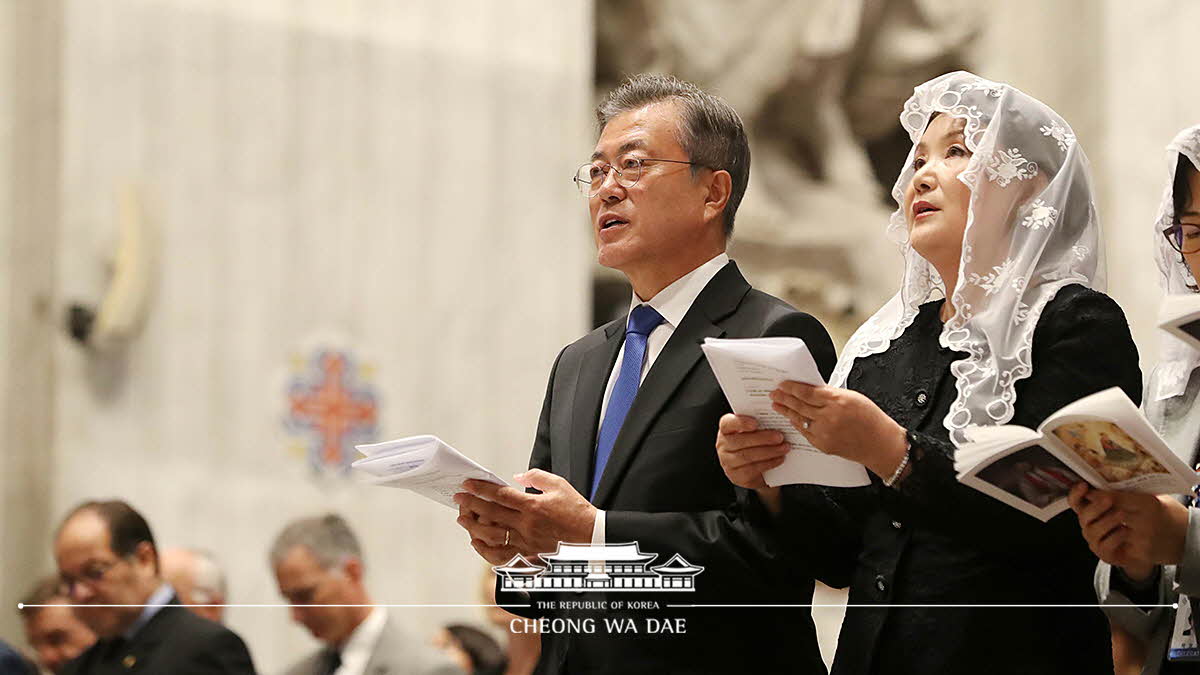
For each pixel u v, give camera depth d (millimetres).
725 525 15289
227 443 35031
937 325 15500
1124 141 43344
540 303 38594
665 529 15281
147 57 35344
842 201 47000
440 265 37812
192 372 34938
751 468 14523
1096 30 44688
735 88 46312
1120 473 12812
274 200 36281
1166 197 16062
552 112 39344
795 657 15703
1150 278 42250
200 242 35406
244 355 35562
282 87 36625
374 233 37219
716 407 16031
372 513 36062
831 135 47094
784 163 47188
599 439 16953
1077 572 14250
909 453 13672
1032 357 14383
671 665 15320
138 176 34906
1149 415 15914
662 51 45562
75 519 21594
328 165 36938
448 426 37375
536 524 15352
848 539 15672
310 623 23938
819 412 13570
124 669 20875
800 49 46438
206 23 35969
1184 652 14500
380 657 23672
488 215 38375
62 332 33906
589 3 40469
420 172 37844
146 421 34406
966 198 15352
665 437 16047
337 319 36594
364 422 36500
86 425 33875
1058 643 13930
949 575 14180
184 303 35062
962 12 46844
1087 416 12297
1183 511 13422
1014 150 15109
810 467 14312
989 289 14812
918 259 15961
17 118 34062
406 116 37875
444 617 35719
